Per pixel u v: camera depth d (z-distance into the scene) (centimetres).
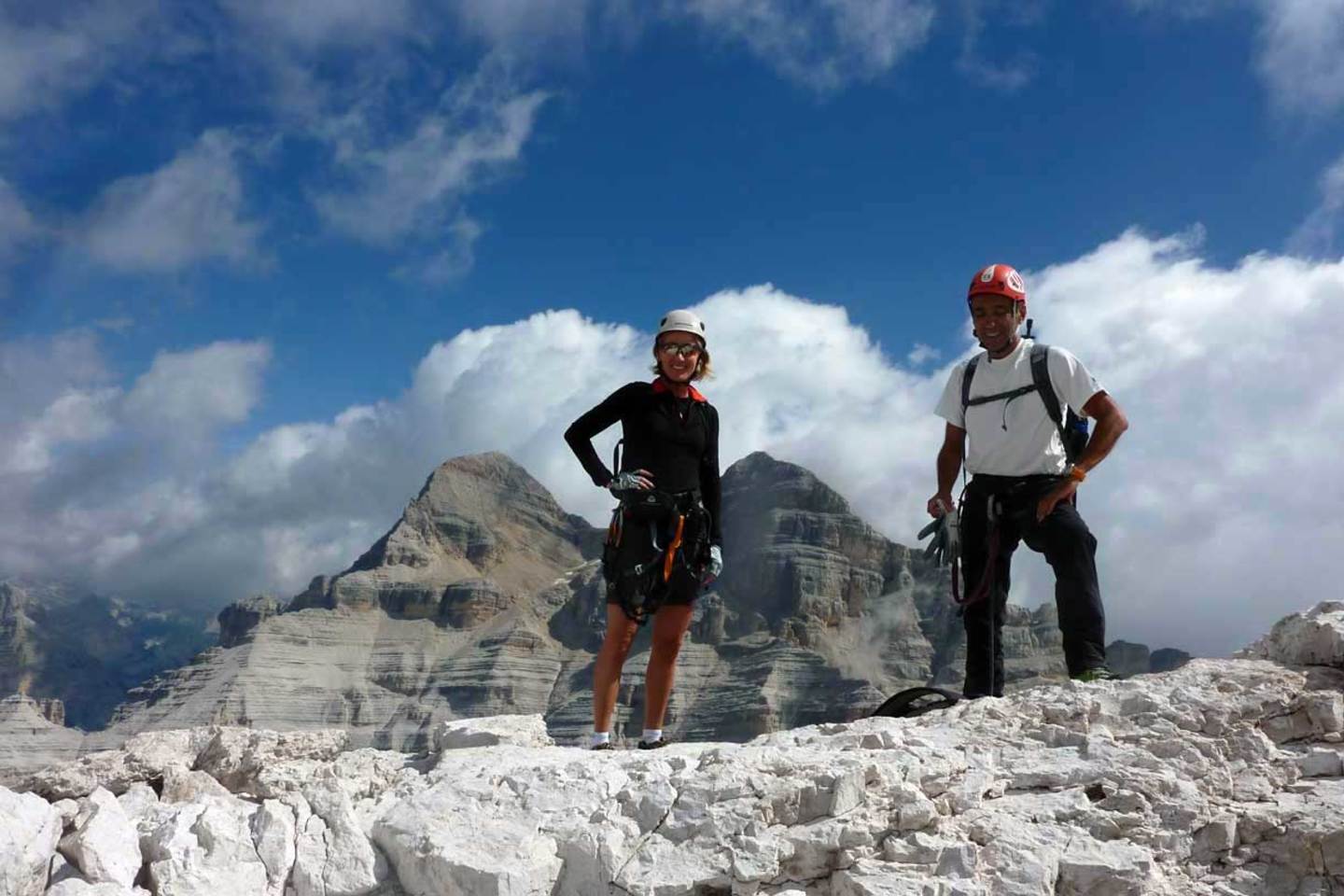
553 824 373
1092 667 494
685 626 496
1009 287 524
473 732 480
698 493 490
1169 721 415
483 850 361
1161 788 384
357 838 371
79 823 361
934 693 514
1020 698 446
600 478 482
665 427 486
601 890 358
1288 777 396
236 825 372
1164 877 358
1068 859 358
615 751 451
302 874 361
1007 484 525
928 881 345
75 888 335
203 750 455
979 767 398
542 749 459
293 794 393
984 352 545
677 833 367
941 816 376
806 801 371
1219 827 371
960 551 540
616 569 486
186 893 345
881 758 394
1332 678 436
